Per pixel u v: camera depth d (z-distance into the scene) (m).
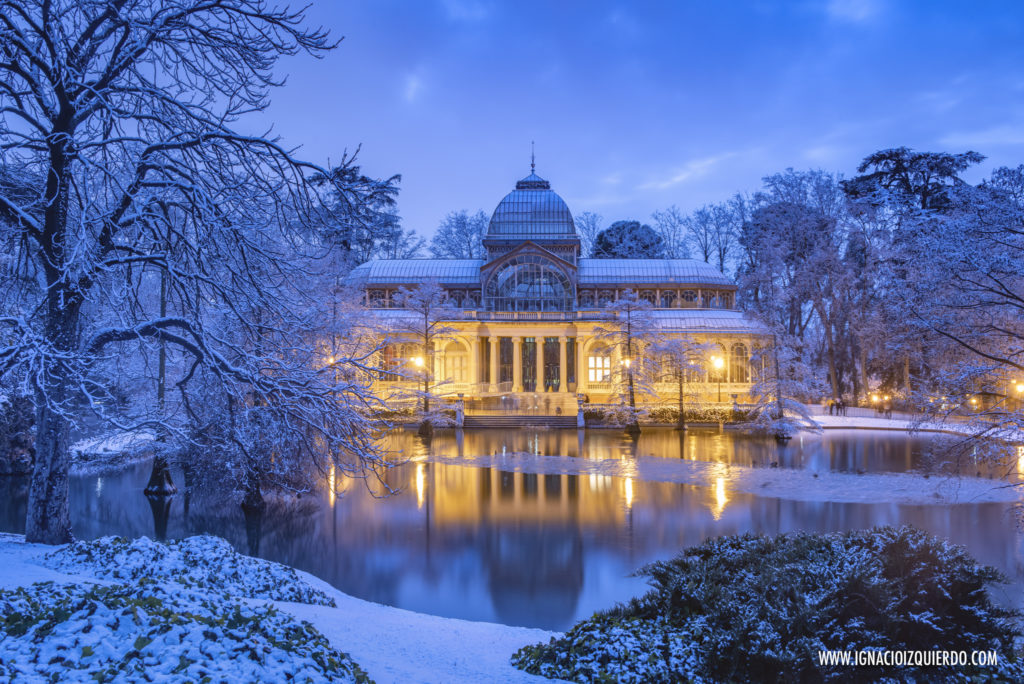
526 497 32.25
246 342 19.34
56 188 16.72
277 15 15.42
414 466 41.34
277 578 16.56
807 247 80.69
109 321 19.17
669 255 115.75
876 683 9.46
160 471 32.94
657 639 10.93
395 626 13.91
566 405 69.56
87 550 15.83
